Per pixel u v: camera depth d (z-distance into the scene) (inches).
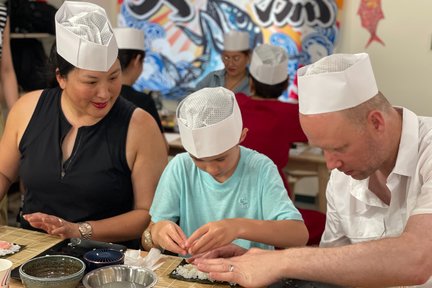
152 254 54.7
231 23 164.4
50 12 159.5
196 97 57.2
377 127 46.2
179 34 169.9
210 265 47.1
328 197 61.6
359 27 153.9
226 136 55.4
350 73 44.8
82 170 67.3
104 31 62.6
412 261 40.6
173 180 62.1
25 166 68.9
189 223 62.4
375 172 54.1
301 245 57.2
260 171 60.5
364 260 41.4
